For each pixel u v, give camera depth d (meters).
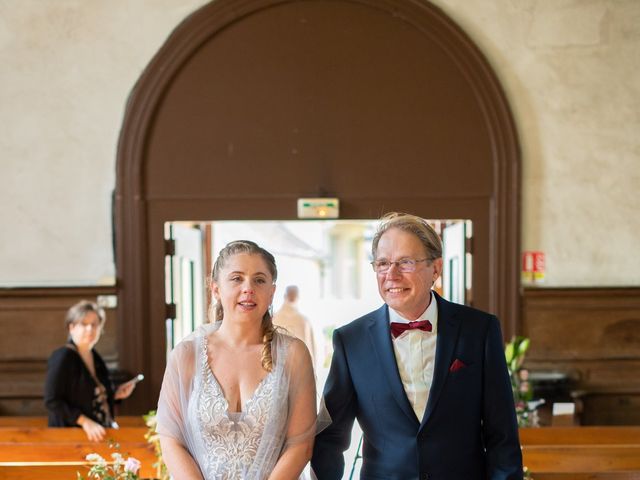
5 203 6.31
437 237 2.50
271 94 6.30
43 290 6.25
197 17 6.23
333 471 2.57
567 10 6.33
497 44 6.34
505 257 6.35
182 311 6.81
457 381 2.44
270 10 6.26
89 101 6.30
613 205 6.42
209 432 2.45
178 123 6.31
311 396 2.57
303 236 16.36
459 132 6.32
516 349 5.52
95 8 6.27
